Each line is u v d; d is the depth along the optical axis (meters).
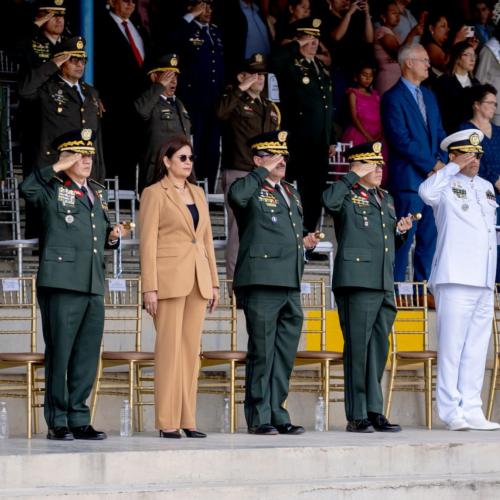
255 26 43.12
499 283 37.50
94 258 28.77
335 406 34.50
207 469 26.05
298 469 26.89
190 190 29.58
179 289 28.81
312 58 40.28
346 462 27.38
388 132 39.75
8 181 39.09
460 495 27.31
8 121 39.38
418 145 39.50
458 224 32.31
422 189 32.53
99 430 31.86
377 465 27.69
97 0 40.22
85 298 28.64
